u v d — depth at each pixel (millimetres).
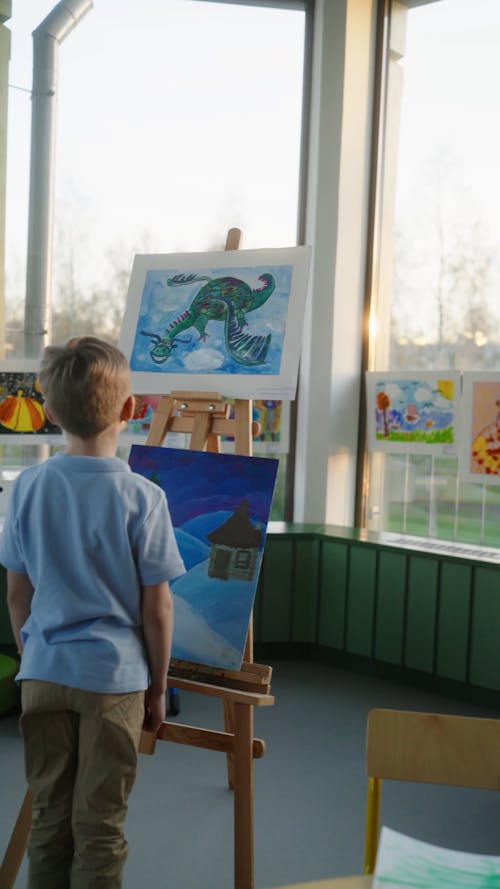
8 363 4176
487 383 4047
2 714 3453
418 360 4535
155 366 2883
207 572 2375
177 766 3072
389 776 1390
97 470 1637
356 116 4469
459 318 4391
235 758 2160
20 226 4516
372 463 4680
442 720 1399
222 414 2676
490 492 4230
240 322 2801
